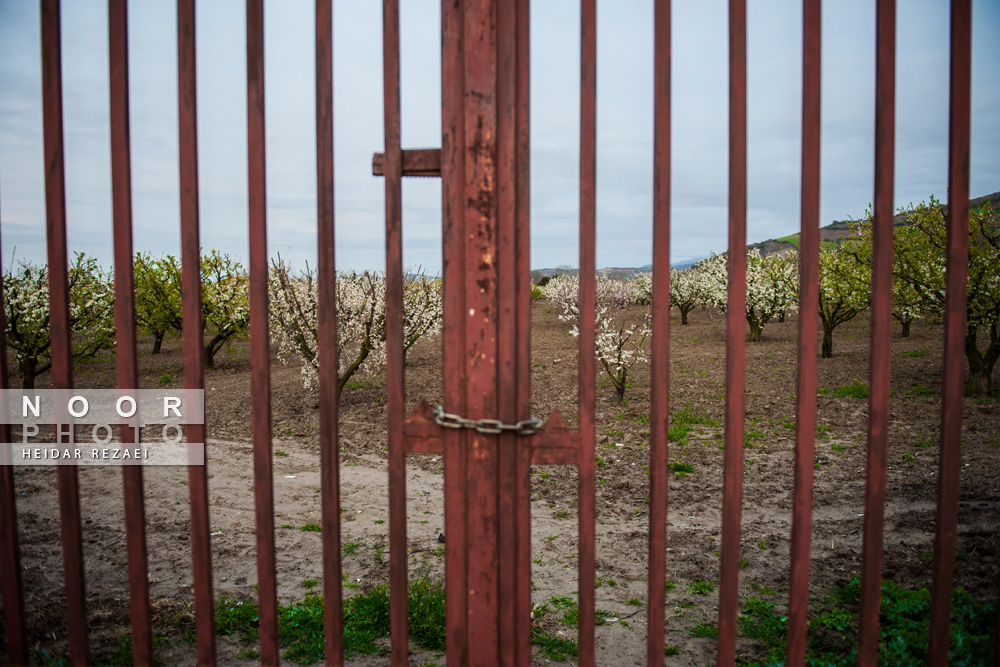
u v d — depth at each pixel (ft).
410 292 35.70
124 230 5.99
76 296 37.73
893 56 5.49
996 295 28.25
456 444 6.10
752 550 14.08
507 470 6.04
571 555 14.07
